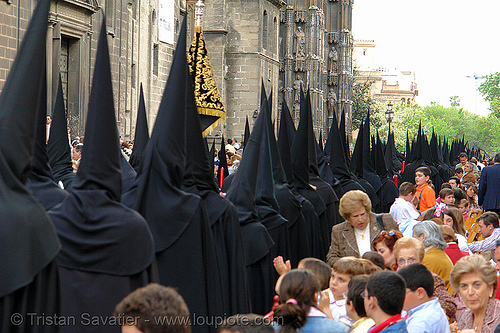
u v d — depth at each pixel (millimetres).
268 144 20453
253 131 18906
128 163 20734
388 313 11328
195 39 28531
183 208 14391
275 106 130500
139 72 79812
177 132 14547
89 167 12094
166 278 14219
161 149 14445
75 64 62031
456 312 16062
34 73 10195
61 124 23312
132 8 76938
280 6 132000
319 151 32906
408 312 13711
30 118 10141
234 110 122875
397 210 27781
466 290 13922
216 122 28547
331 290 14500
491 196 37656
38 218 9891
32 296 9812
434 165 67188
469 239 29781
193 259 14359
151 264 12336
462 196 32875
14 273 9422
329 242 26719
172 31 94250
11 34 51469
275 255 20156
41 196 15125
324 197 27656
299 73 157125
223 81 118562
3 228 9453
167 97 14633
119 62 71688
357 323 12617
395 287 11289
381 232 19781
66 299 11672
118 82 71500
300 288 10961
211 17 117688
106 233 11914
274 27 130625
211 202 16094
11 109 9977
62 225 11930
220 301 14664
